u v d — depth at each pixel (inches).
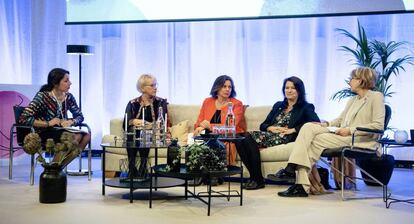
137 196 165.9
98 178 203.9
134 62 268.4
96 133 274.5
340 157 174.2
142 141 167.5
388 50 233.8
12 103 234.4
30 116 188.4
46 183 153.6
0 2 277.9
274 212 144.8
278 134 187.8
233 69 255.3
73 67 274.8
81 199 160.7
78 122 200.5
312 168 174.9
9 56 279.4
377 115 167.5
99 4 259.6
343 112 183.3
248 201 160.2
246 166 184.5
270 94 251.8
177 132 201.2
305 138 168.1
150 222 132.3
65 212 142.9
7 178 200.8
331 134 168.7
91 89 274.1
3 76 278.8
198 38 259.3
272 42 250.5
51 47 275.1
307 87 246.8
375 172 185.0
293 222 133.7
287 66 249.1
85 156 273.9
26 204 152.8
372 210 149.1
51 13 274.7
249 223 132.1
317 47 245.1
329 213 144.3
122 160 178.2
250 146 183.6
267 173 186.4
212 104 199.3
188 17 248.8
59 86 196.5
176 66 263.4
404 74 237.3
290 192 168.9
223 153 150.4
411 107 237.5
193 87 260.7
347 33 226.1
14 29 278.7
